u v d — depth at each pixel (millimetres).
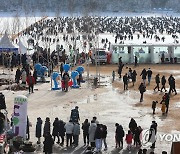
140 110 39438
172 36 106062
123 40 95688
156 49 68562
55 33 95125
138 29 123875
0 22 126562
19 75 49656
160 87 49625
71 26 109562
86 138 30844
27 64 54500
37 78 52312
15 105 29297
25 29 100312
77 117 32438
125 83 47969
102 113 38219
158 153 28766
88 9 128375
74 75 48844
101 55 66688
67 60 65562
